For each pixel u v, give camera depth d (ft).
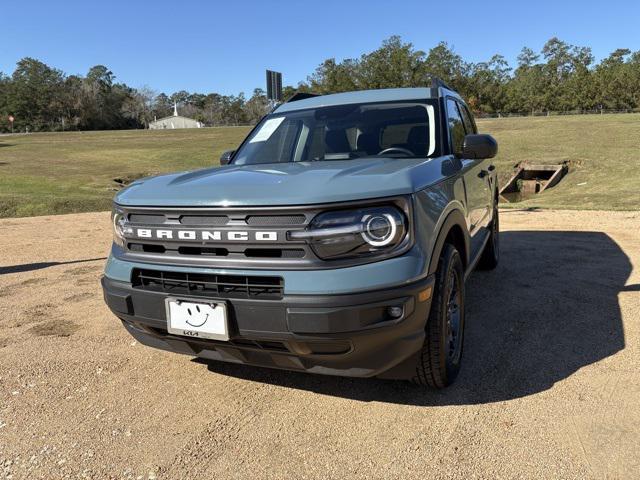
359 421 9.21
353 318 7.83
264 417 9.49
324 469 7.93
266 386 10.69
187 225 8.71
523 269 18.95
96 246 28.09
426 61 238.48
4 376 11.46
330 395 10.21
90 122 425.28
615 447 8.13
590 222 29.58
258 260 8.21
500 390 10.07
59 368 11.83
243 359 9.06
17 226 37.14
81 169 101.91
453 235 10.82
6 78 430.20
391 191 8.23
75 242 29.50
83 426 9.36
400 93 13.74
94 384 11.01
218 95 531.09
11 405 10.19
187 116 475.31
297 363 8.63
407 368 9.39
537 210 37.37
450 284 9.93
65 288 18.93
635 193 46.75
